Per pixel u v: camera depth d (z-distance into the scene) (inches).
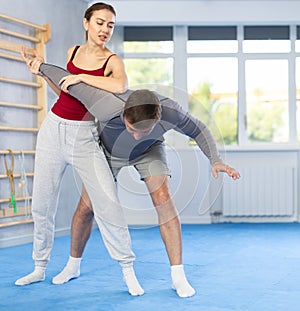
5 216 204.2
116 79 107.1
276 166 276.8
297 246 195.0
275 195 277.1
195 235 227.0
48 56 229.9
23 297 118.3
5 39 208.5
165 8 266.1
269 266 154.9
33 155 221.8
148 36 283.4
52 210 123.9
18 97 214.8
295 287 127.7
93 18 111.0
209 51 284.7
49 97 230.2
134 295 118.4
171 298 116.3
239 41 283.3
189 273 144.5
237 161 281.6
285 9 267.1
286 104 284.8
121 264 119.4
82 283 130.8
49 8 231.3
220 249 188.4
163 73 284.8
